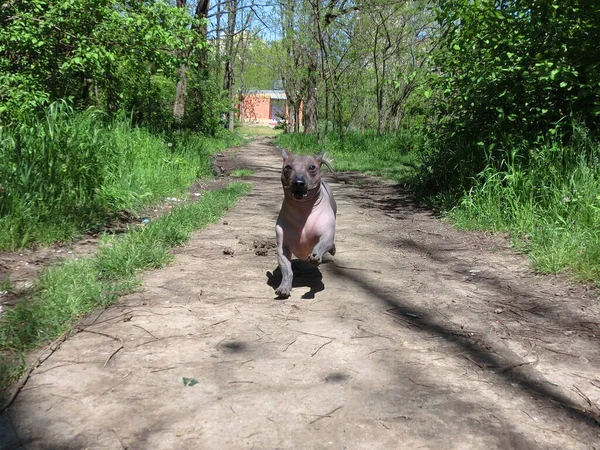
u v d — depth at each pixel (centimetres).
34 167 641
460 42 830
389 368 300
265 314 383
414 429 238
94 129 787
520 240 613
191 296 416
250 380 282
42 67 969
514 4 761
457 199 837
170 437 230
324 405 257
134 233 578
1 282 426
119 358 305
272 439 229
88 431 234
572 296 431
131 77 1357
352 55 2819
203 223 693
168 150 1115
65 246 556
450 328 364
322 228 417
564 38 734
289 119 4994
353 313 389
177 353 314
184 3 2142
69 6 892
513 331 360
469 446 227
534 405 263
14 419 242
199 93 2742
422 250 598
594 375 298
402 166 1652
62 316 354
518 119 821
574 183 620
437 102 1068
